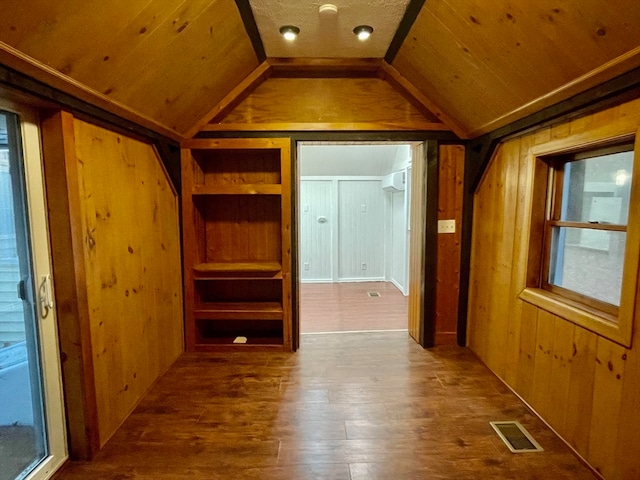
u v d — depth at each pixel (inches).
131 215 93.8
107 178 82.8
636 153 60.6
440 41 85.0
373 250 250.2
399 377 110.2
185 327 129.1
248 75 113.4
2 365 65.0
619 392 64.4
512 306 101.5
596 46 59.2
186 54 80.4
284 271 126.6
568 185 87.8
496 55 77.0
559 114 78.4
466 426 86.0
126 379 90.6
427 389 103.0
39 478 67.7
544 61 69.7
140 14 61.0
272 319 132.4
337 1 78.4
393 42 98.1
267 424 87.2
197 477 70.6
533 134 92.6
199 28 75.2
